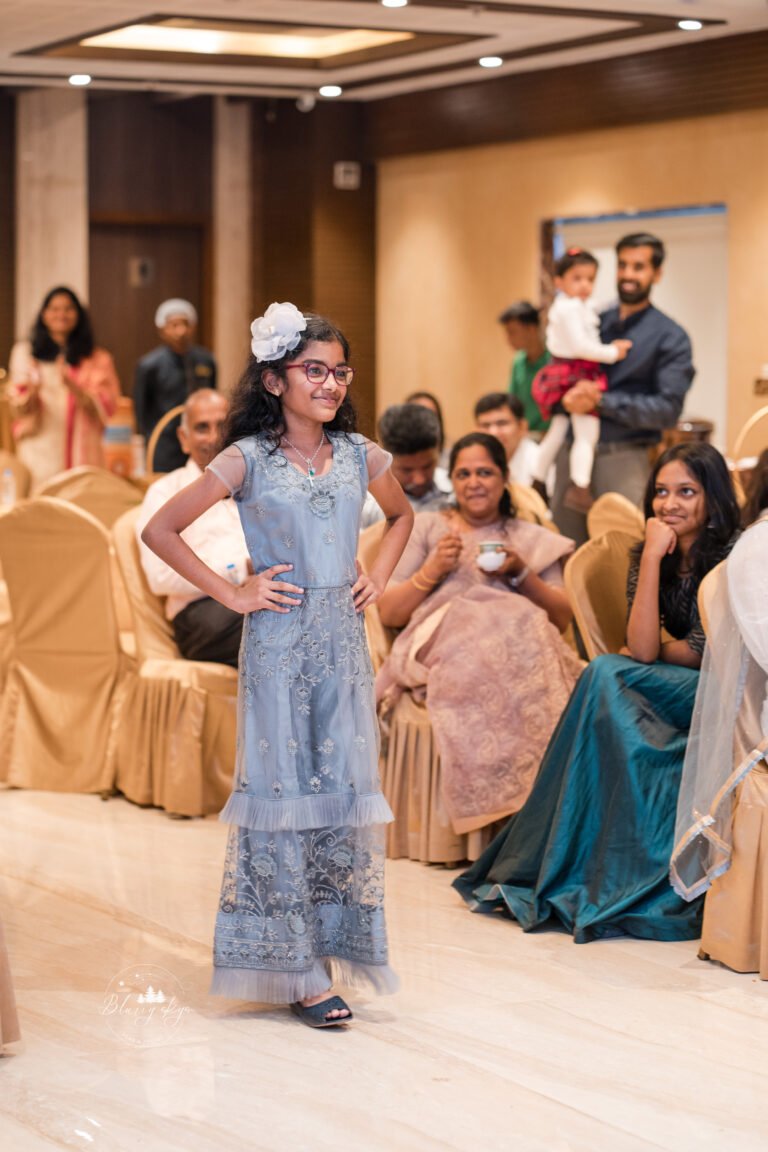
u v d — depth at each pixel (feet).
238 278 45.16
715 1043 12.75
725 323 33.76
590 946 15.23
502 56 33.99
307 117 41.78
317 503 13.08
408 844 18.30
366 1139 10.95
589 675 15.78
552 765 16.07
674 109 33.19
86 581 21.20
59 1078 12.04
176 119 45.62
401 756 18.26
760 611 14.01
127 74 35.17
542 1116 11.35
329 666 13.10
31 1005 13.65
